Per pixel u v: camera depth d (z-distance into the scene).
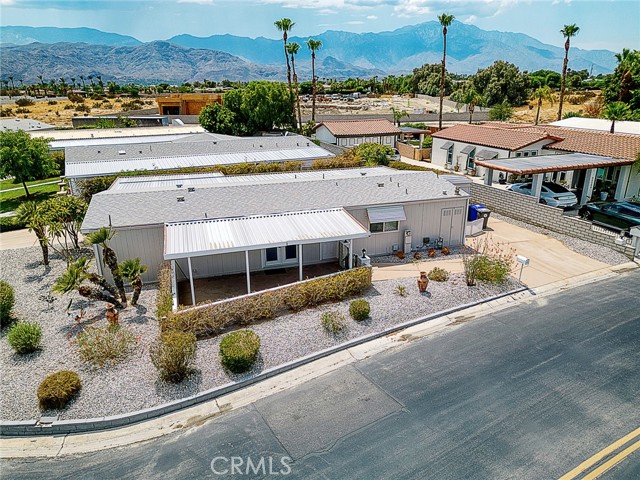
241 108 60.34
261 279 20.55
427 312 17.22
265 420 11.88
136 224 19.61
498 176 36.91
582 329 15.92
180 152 38.19
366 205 22.23
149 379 13.49
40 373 13.91
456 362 14.16
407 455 10.51
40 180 42.97
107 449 11.14
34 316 17.52
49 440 11.52
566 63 57.41
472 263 19.56
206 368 13.95
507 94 91.56
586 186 30.81
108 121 62.78
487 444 10.77
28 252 24.66
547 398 12.37
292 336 15.56
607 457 10.30
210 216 20.48
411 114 79.00
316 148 40.72
